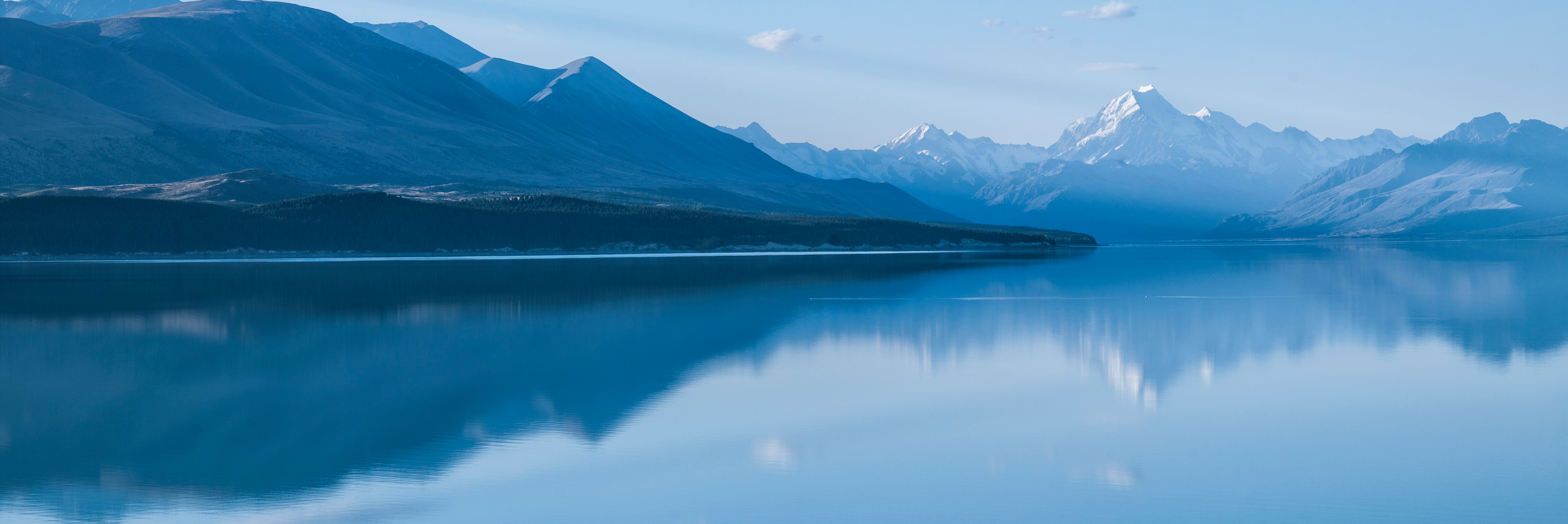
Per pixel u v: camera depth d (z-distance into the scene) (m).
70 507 17.16
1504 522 16.00
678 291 63.50
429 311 49.94
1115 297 59.28
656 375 29.84
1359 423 22.86
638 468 19.42
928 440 21.48
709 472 19.11
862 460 19.94
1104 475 18.77
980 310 50.78
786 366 31.55
